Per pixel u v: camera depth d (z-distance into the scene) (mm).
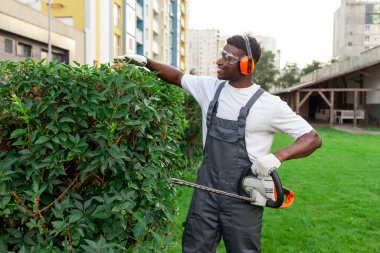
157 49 41688
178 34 51281
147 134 1910
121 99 1789
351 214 4824
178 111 2307
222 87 2320
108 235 1817
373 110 24875
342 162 9125
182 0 55219
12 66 1823
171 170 2277
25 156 1700
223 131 2195
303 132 2137
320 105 34500
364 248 3752
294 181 6816
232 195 2102
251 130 2170
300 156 2125
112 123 1731
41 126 1754
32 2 20500
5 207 1688
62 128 1749
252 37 2252
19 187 1759
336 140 14844
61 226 1695
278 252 3602
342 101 29016
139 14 33281
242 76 2225
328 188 6281
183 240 2307
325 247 3756
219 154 2197
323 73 32719
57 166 1738
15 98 1622
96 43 24297
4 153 1774
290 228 4207
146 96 1969
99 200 1749
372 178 7203
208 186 2223
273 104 2160
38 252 1650
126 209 1754
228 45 2215
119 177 1880
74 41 21688
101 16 24781
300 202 5344
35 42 18047
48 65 1792
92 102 1775
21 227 1825
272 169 2010
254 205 2193
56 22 19578
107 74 1847
